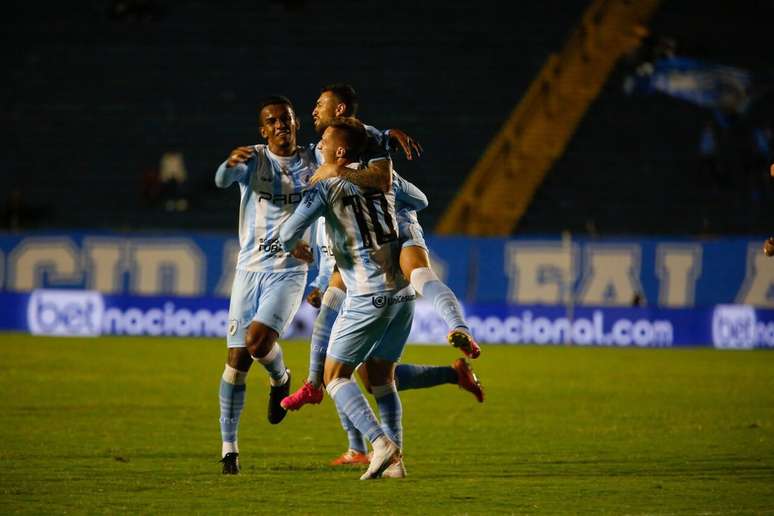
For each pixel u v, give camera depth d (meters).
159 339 86.12
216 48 125.56
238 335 31.73
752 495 28.08
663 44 124.50
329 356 29.66
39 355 71.19
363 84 121.88
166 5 129.25
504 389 57.06
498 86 121.81
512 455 35.47
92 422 42.06
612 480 30.39
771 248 32.47
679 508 26.25
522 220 108.50
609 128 118.31
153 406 47.50
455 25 127.62
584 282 91.94
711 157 114.19
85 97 121.06
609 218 109.94
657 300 91.62
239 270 32.22
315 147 33.06
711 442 38.72
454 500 27.08
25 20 127.12
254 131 117.88
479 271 92.12
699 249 91.62
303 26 128.00
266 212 31.97
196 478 30.08
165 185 110.94
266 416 45.12
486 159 112.50
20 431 39.22
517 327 89.88
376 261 29.12
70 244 93.19
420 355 76.00
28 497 26.97
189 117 119.19
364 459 33.16
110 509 25.55
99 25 127.31
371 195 29.17
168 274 92.75
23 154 116.12
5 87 121.62
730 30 128.88
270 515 25.00
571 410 48.53
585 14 128.75
